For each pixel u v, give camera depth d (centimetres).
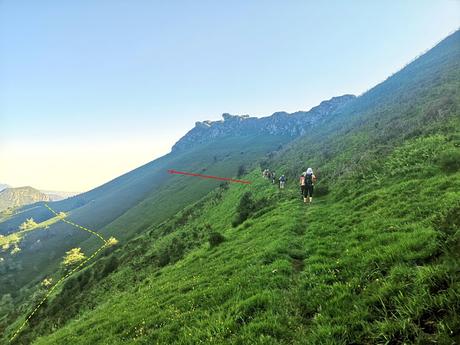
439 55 9488
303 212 2134
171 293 1305
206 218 5100
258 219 2494
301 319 745
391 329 567
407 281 684
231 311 855
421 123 3250
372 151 3089
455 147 1920
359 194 2036
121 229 13700
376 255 880
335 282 859
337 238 1292
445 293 573
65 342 1280
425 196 1359
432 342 503
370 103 10531
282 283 971
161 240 5166
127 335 1030
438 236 805
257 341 672
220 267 1458
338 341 605
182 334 838
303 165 5144
